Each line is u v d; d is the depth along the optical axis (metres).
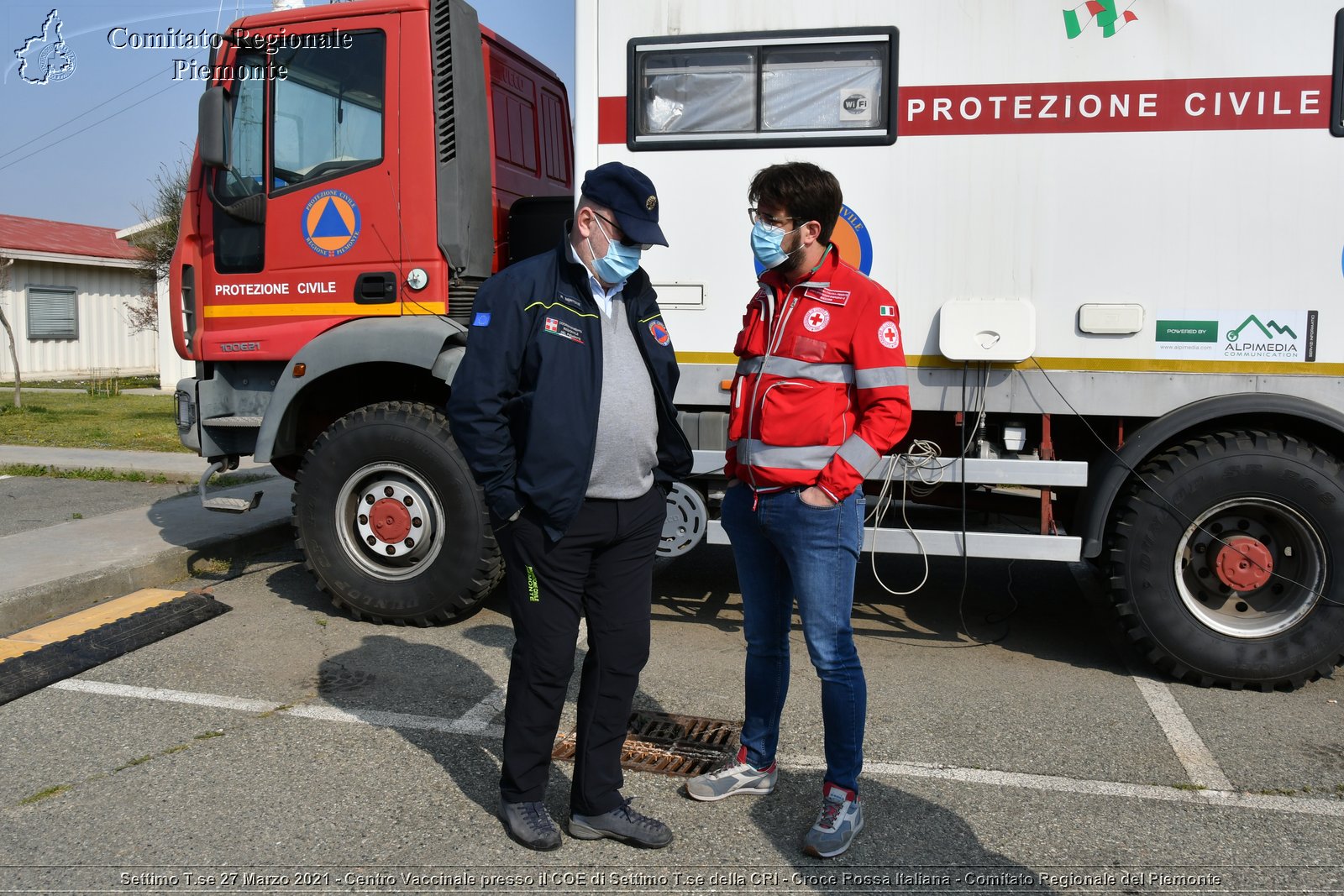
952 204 4.24
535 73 5.75
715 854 2.85
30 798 3.12
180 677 4.16
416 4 4.65
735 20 4.36
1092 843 2.92
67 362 22.06
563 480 2.63
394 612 4.78
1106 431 4.36
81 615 4.83
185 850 2.83
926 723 3.77
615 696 2.84
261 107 4.94
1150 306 4.13
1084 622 5.05
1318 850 2.88
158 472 8.62
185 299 5.16
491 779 3.27
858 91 4.29
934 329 4.29
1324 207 4.00
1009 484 4.22
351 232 4.82
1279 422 4.19
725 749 3.54
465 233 4.75
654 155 4.48
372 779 3.26
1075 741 3.61
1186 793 3.22
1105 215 4.14
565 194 6.17
